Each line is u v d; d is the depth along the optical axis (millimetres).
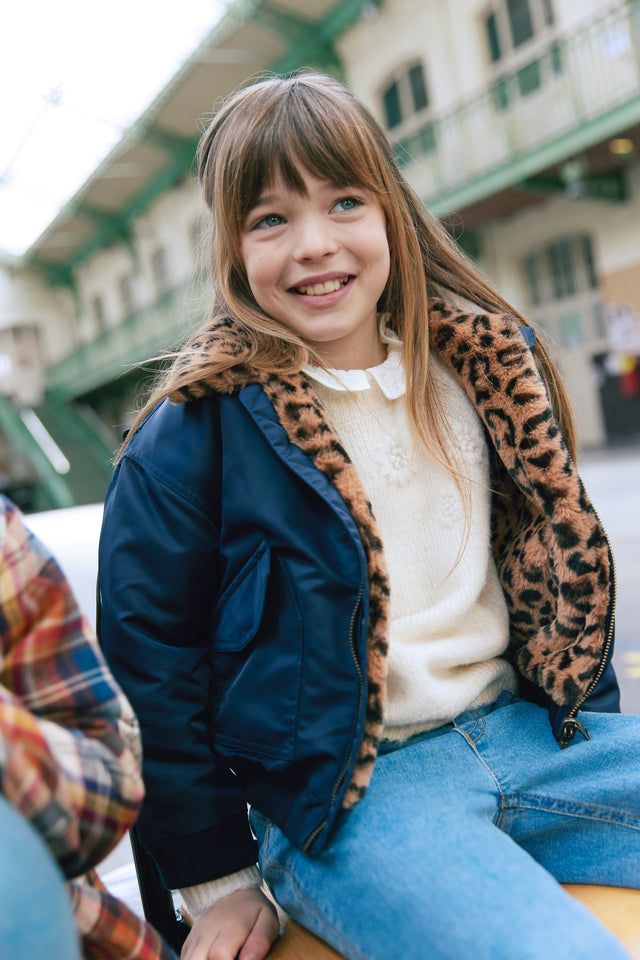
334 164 1059
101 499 19188
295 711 938
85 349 19672
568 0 9641
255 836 1149
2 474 22500
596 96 9484
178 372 1026
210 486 1029
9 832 564
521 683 1190
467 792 987
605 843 1021
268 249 1085
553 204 11484
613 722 1125
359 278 1119
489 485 1195
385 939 823
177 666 981
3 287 22203
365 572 935
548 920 767
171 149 15625
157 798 965
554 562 1079
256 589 972
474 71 10859
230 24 12359
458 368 1174
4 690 644
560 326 12086
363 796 928
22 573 698
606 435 11906
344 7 12055
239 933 940
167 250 17844
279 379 1027
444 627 1099
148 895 1077
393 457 1137
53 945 553
